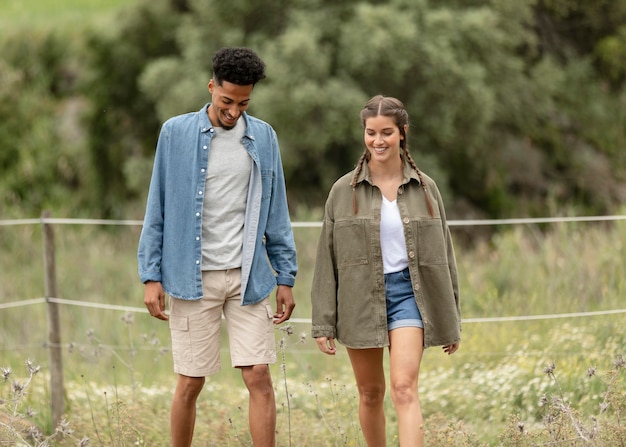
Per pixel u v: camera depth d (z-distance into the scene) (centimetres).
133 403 1253
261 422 1005
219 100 973
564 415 1043
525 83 3775
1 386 1366
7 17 4353
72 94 4050
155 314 1015
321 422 1295
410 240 998
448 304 1005
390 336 1001
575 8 4069
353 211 1010
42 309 2103
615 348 1471
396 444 1227
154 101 3716
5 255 2805
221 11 3488
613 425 1043
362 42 3294
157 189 1012
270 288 1023
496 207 3788
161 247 1016
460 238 3634
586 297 1756
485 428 1260
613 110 4212
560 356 1470
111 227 3131
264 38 3453
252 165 1005
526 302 1800
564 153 4028
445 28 3381
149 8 3762
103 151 3828
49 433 1310
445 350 1043
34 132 3906
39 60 4091
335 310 1030
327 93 3250
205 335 1016
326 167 3419
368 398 1045
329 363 1592
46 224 1371
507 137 3956
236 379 1573
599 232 2159
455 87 3400
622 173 4106
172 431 1048
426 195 1012
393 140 995
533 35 3944
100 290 2453
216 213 1001
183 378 1026
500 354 1515
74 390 1433
